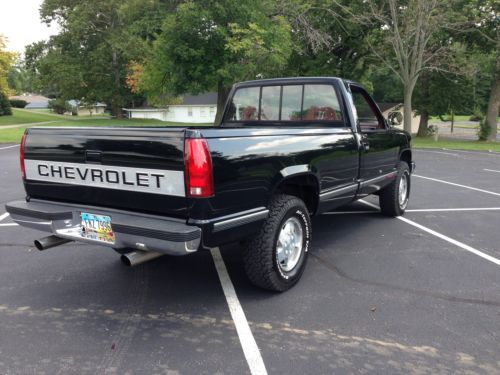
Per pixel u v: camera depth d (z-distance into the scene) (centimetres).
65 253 514
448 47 2356
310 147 411
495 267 468
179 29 1980
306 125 516
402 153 672
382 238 572
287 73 2850
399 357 297
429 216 702
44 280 432
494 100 2897
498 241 564
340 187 477
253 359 295
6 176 1094
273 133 367
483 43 2812
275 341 317
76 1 4919
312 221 666
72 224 367
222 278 438
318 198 438
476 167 1446
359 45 2814
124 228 316
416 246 539
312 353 302
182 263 481
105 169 338
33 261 486
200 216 303
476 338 322
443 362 292
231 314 358
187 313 361
